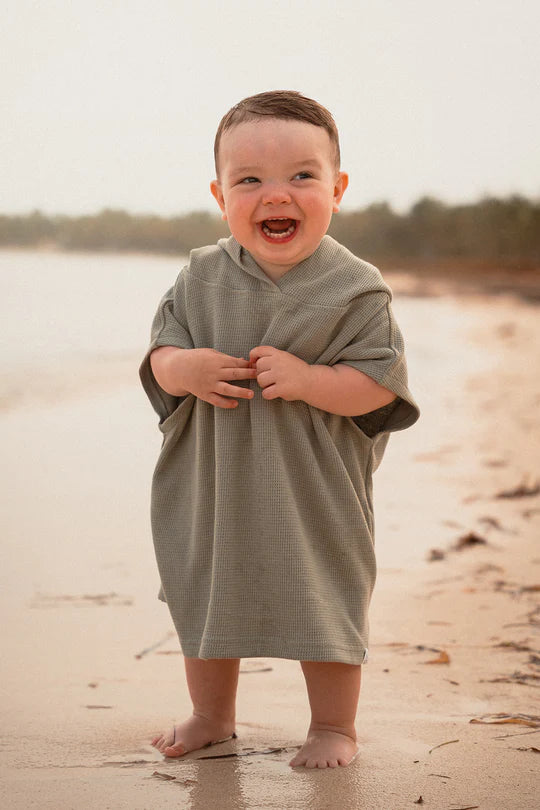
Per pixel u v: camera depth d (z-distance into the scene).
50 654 3.22
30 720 2.62
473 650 3.17
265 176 2.51
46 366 10.38
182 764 2.30
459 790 2.11
